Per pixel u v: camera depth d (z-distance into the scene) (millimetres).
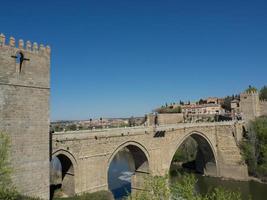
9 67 38750
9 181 33500
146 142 67312
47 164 42375
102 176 55438
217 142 98500
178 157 116312
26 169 39500
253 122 101312
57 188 52906
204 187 85688
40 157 41469
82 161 51656
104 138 56188
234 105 141625
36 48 42469
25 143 39750
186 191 27938
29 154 40094
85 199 48938
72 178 50812
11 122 38406
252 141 95000
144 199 29328
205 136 92938
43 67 43281
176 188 28703
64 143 48531
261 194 77688
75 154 50375
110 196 53344
